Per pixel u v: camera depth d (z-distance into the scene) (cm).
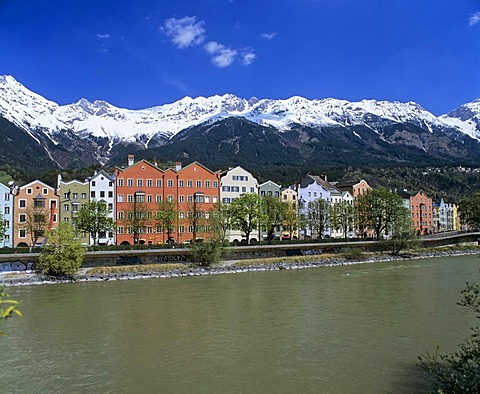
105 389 2767
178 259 8906
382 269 8700
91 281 7481
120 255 8444
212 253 8775
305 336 3797
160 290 6366
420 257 11306
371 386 2738
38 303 5416
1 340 3812
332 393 2650
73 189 10744
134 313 4778
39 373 3042
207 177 11662
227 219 10481
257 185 12375
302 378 2881
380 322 4225
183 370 3056
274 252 9994
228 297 5691
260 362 3188
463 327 3991
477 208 13900
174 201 11300
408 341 3606
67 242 7725
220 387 2766
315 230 12731
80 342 3731
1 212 10219
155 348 3541
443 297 5428
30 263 7844
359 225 13050
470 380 1820
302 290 6159
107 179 10938
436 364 2456
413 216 18525
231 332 3959
